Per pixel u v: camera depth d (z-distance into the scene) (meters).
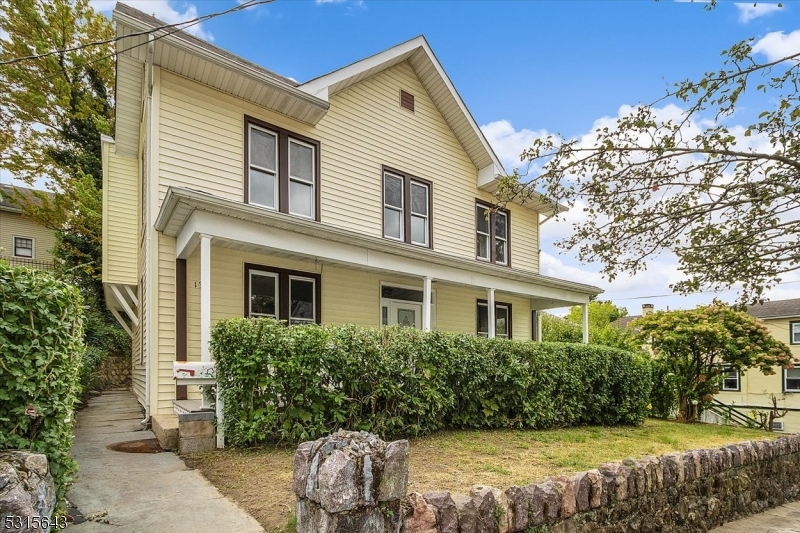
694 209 3.97
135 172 10.57
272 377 5.33
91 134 16.42
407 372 6.16
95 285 15.30
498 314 13.10
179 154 7.58
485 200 12.76
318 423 5.53
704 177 3.88
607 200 4.20
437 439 6.18
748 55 3.43
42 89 15.96
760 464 6.02
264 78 7.95
